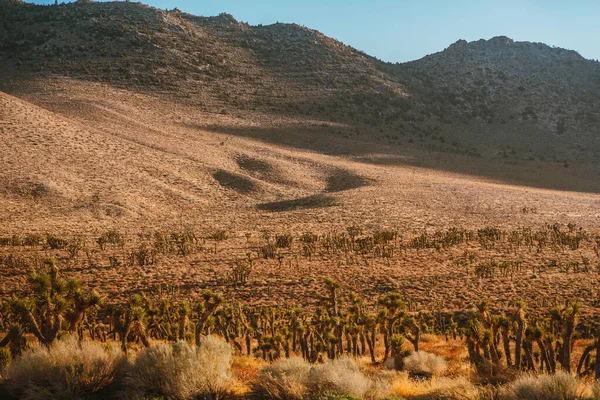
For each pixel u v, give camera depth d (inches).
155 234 2982.3
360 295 1721.2
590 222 3420.3
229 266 2198.6
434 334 1222.9
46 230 2982.3
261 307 1567.4
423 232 3043.8
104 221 3489.2
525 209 3850.9
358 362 749.9
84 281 1877.5
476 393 421.7
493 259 2269.9
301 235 3011.8
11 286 1732.3
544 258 2260.1
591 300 1518.2
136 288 1806.1
